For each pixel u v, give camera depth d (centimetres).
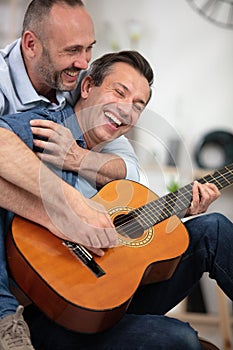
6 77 370
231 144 660
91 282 289
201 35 684
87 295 283
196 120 687
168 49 685
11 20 641
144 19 685
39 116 343
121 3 684
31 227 308
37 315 325
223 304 584
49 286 283
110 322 286
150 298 349
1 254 302
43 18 367
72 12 369
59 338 305
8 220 317
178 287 350
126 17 684
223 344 565
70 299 279
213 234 344
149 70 368
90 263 299
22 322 279
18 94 373
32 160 308
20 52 376
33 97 371
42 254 296
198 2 681
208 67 685
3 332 274
